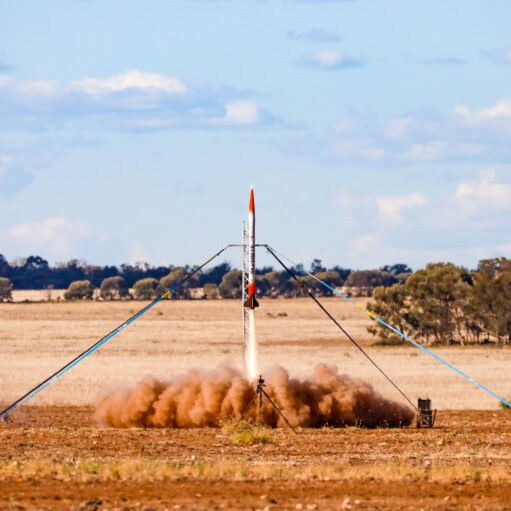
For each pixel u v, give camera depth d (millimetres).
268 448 122438
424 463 107500
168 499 84375
